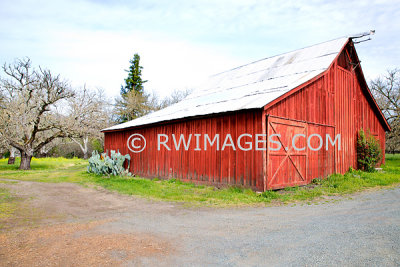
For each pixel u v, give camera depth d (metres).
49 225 5.74
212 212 6.81
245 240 4.67
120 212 6.92
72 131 24.55
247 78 17.05
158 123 13.78
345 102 14.84
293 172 10.64
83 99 25.72
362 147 15.66
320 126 12.55
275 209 7.12
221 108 11.00
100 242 4.64
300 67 14.56
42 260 3.91
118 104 43.09
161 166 13.74
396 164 22.61
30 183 12.51
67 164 30.42
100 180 12.87
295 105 11.06
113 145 18.02
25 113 23.22
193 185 11.37
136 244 4.54
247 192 9.19
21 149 23.41
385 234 4.83
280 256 3.95
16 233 5.17
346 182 11.48
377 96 32.53
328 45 15.52
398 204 7.48
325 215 6.38
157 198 8.70
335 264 3.65
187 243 4.56
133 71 47.00
